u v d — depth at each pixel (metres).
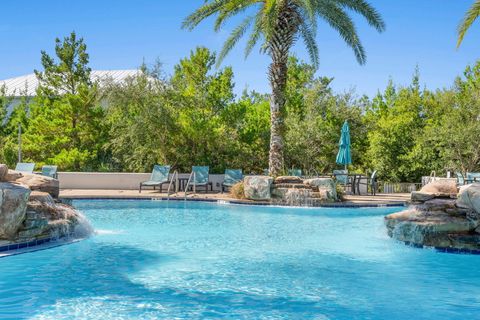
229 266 6.86
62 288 5.61
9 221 7.41
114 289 5.59
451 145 26.80
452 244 8.20
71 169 23.47
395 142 27.14
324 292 5.61
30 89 38.28
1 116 30.56
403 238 8.90
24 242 7.78
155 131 21.83
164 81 23.09
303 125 26.11
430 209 9.05
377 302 5.27
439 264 7.24
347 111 28.50
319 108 28.94
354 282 6.10
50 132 24.53
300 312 4.86
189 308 4.91
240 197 16.48
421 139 27.09
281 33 16.91
